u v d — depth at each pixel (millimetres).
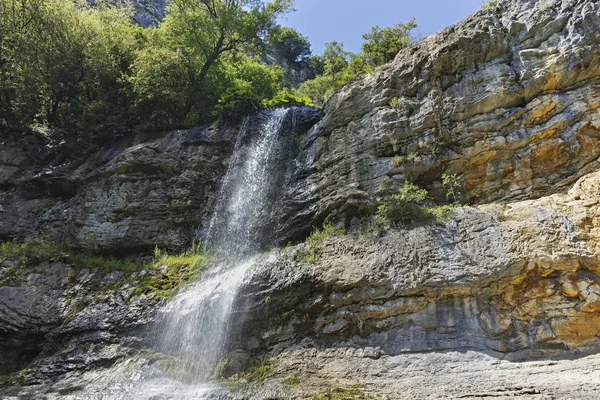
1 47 19156
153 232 16328
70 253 15906
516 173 11234
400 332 9383
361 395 7832
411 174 12508
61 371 11484
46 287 14227
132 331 12367
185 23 22297
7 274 14328
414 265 9898
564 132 10727
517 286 8828
